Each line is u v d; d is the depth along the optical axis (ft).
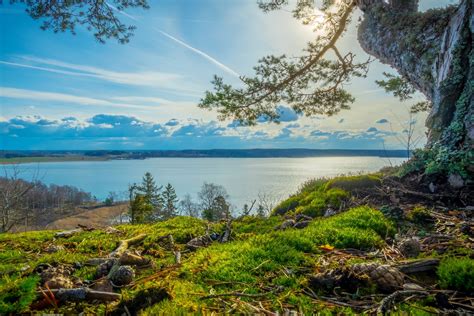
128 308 6.66
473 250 9.51
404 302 6.91
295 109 38.88
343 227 12.94
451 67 21.06
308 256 10.09
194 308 6.45
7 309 6.25
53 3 27.96
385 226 13.32
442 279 7.88
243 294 7.14
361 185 20.16
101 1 29.12
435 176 18.58
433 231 12.94
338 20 37.37
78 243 13.53
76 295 7.12
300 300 7.09
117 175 629.92
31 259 11.08
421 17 25.55
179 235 14.07
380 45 29.48
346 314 6.50
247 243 10.93
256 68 35.96
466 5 20.62
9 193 72.13
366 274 7.77
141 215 53.16
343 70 37.29
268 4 36.17
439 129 20.84
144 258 10.12
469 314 6.27
